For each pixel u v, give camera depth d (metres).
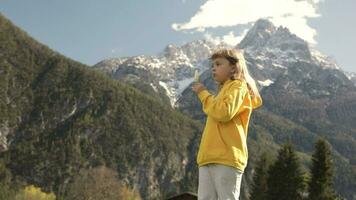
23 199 172.50
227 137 5.17
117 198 147.50
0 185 183.12
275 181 47.97
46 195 178.50
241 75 5.39
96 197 144.38
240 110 5.26
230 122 5.24
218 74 5.41
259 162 58.78
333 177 46.19
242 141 5.20
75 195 146.38
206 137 5.27
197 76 5.53
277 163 48.34
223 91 5.27
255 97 5.48
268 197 48.34
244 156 5.19
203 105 5.36
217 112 5.09
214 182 5.15
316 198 45.62
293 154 48.03
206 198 5.18
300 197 47.44
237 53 5.42
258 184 57.25
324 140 46.47
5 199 171.38
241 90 5.18
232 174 5.07
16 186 198.12
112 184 149.38
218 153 5.11
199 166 5.34
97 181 148.38
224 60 5.39
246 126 5.38
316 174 46.09
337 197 47.66
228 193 5.04
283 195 47.38
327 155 46.09
